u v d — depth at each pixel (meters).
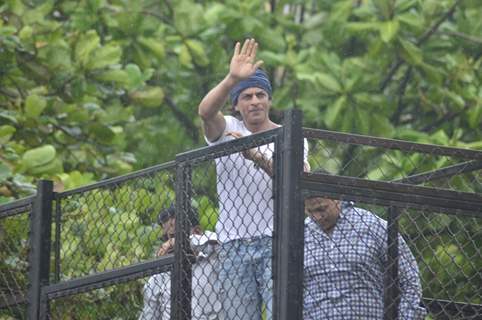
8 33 30.77
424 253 19.23
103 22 37.25
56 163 27.92
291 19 42.22
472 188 22.61
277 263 16.45
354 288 17.70
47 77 31.92
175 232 18.00
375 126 37.81
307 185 16.47
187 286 17.81
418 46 39.34
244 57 18.88
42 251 20.41
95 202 20.72
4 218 21.25
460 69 38.94
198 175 18.52
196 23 39.94
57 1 36.38
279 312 16.27
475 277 18.86
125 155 32.47
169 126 40.06
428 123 39.66
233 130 19.44
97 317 20.45
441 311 18.48
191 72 40.53
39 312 20.20
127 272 18.80
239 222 18.20
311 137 16.91
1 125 30.25
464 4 39.81
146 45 38.03
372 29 38.59
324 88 38.03
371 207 19.08
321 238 17.91
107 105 34.06
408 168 31.64
